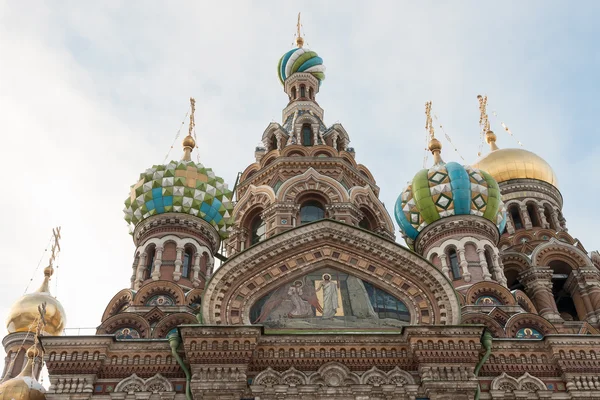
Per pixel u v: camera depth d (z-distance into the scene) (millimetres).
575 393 27406
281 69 54844
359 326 29375
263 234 41031
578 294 41656
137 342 28125
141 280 36469
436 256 38375
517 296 36531
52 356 27422
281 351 27422
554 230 48125
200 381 26078
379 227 42562
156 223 38000
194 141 43594
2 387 29703
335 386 26594
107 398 26734
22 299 42906
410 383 26781
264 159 45750
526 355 28453
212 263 38312
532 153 51312
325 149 44594
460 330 27422
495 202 39938
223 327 27078
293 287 30531
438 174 40500
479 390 27031
